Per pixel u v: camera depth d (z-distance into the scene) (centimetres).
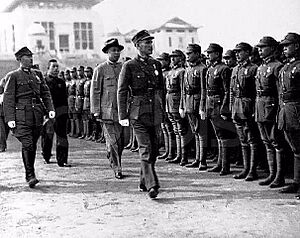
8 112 566
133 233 380
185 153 693
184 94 649
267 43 512
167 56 751
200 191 517
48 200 505
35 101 579
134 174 644
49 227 407
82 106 1108
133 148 873
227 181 567
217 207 447
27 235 387
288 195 486
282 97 484
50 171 689
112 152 626
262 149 631
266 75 513
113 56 641
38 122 578
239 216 414
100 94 638
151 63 500
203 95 618
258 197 480
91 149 934
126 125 496
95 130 1077
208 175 610
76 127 1195
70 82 1170
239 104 560
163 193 514
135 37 497
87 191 544
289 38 473
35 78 586
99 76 638
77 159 806
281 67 505
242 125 568
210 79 604
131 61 493
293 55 476
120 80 492
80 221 421
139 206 464
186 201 475
